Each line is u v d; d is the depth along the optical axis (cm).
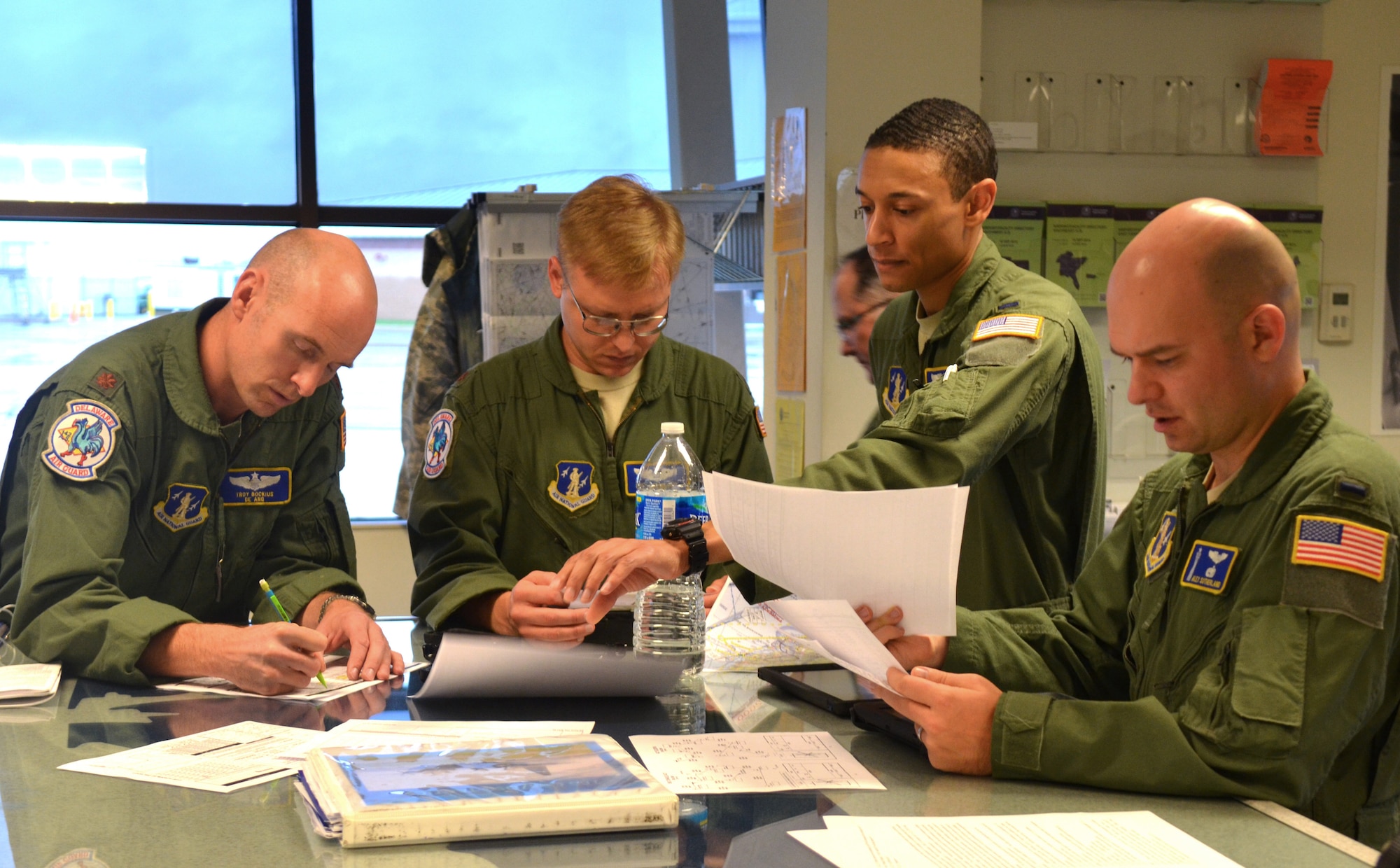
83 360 170
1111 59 309
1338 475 112
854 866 91
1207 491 131
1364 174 319
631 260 173
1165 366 120
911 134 182
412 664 166
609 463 191
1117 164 311
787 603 122
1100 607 147
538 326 355
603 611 147
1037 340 158
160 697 146
